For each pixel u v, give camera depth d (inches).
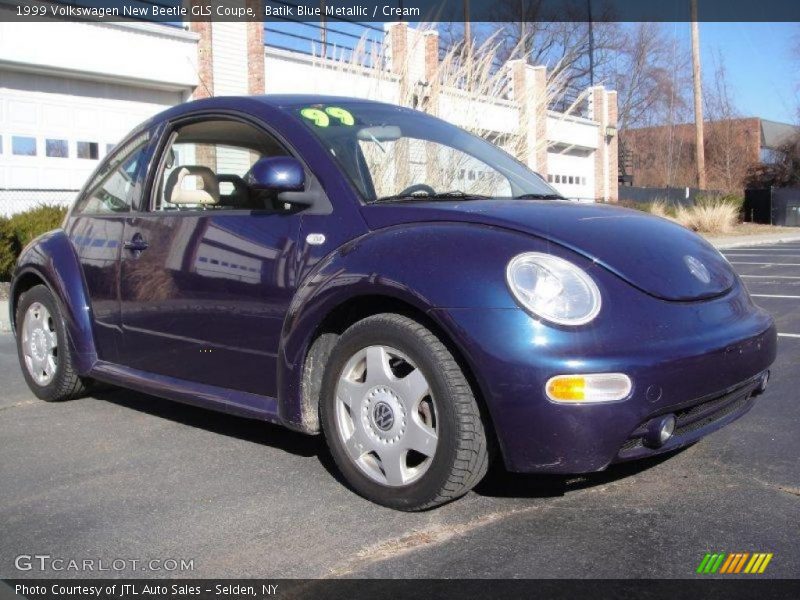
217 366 148.9
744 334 122.6
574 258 115.3
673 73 1679.4
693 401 114.3
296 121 147.8
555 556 106.5
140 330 164.1
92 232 179.2
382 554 108.3
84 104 556.7
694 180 1670.8
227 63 615.5
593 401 106.1
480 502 125.4
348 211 132.7
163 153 168.7
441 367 113.1
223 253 145.8
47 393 191.9
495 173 166.1
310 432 134.0
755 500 124.2
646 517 118.5
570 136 1079.0
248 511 124.1
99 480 139.3
